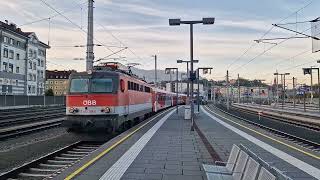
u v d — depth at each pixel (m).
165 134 19.98
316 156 13.42
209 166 9.75
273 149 15.15
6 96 55.03
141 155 12.94
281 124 35.59
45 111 48.00
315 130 28.66
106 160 11.91
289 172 10.64
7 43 81.50
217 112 53.47
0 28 78.12
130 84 23.98
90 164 11.18
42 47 101.12
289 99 124.62
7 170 11.93
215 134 20.98
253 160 7.05
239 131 22.83
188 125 26.61
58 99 75.81
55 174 10.57
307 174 10.41
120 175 9.74
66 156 14.84
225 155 13.38
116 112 20.41
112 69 21.84
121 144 15.76
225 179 8.33
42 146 17.48
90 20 29.00
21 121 30.02
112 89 20.38
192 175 9.83
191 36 24.52
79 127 20.28
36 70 96.44
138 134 19.86
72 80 20.77
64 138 20.59
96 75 20.59
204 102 105.12
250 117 47.62
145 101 31.31
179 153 13.46
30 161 12.78
